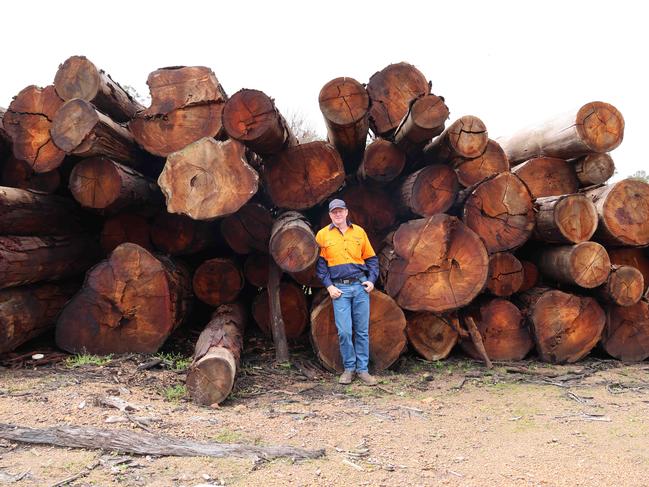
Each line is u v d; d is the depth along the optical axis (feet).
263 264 21.81
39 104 19.36
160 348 19.20
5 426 11.38
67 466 9.86
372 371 18.08
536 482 9.86
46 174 20.59
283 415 13.58
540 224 19.57
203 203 16.79
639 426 12.94
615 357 20.29
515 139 25.05
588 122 20.62
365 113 16.80
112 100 19.22
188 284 21.18
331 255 16.97
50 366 16.87
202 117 18.42
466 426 12.96
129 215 21.61
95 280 18.02
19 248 17.35
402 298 17.71
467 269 17.44
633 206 19.76
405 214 20.86
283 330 19.39
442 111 16.97
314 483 9.62
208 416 13.16
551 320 19.40
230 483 9.50
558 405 14.70
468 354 20.07
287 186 18.72
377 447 11.49
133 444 10.76
